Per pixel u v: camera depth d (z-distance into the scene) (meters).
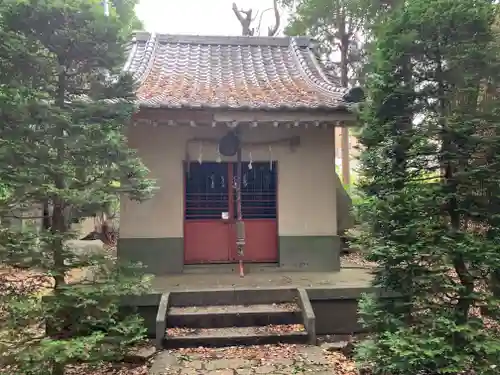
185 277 6.95
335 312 6.07
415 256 3.76
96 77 4.28
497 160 3.69
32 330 4.07
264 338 5.33
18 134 3.86
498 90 3.83
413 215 3.81
